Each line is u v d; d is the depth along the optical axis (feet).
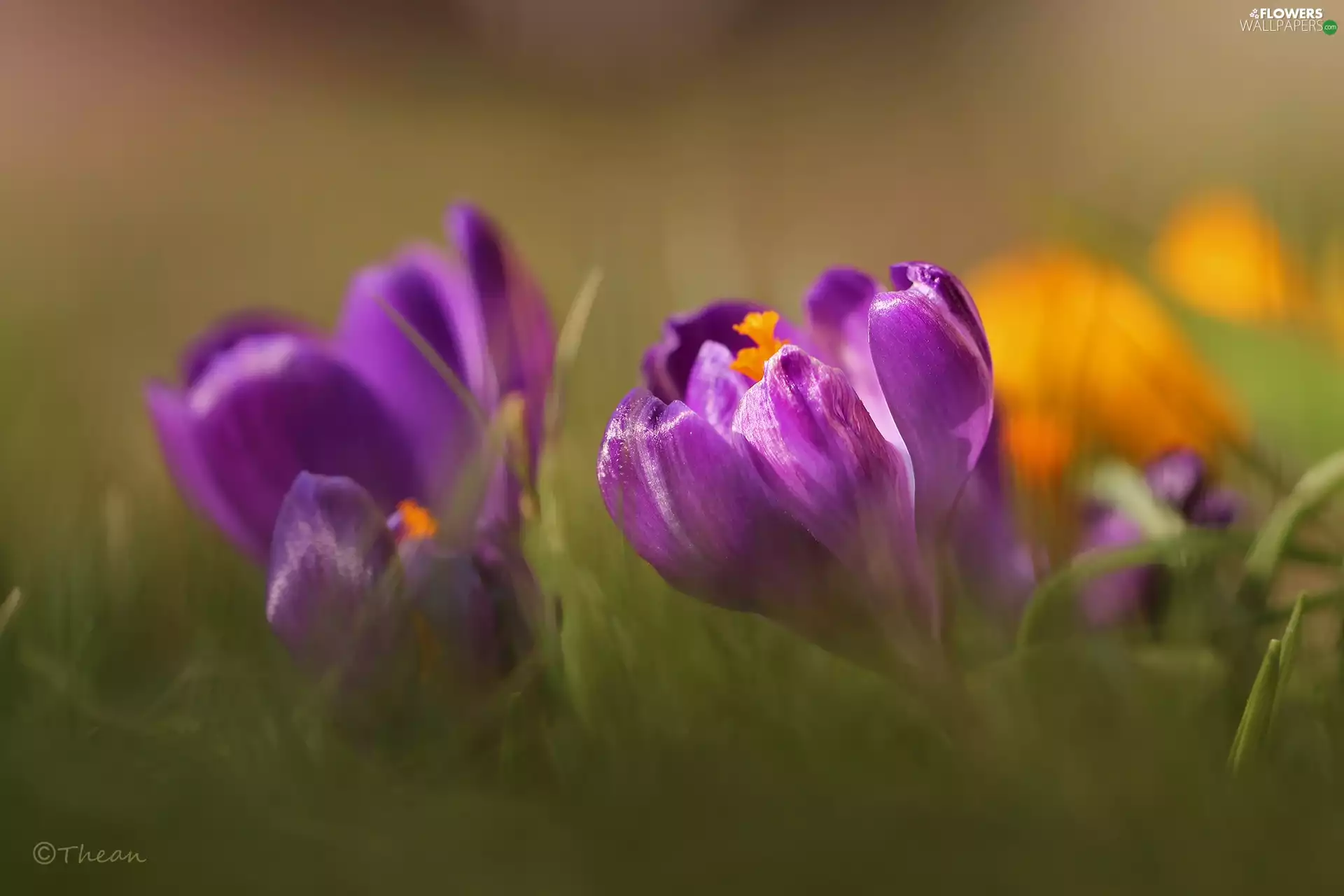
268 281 6.55
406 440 2.69
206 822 2.45
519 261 2.70
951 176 8.22
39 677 2.65
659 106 12.67
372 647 2.56
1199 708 2.60
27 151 11.20
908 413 2.56
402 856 2.44
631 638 2.64
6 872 2.42
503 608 2.57
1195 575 2.67
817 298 2.63
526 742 2.57
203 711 2.62
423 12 16.29
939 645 2.57
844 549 2.55
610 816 2.46
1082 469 2.79
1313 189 3.18
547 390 2.69
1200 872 2.41
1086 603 2.69
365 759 2.57
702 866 2.42
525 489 2.67
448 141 11.60
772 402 2.54
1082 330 2.88
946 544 2.57
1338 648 2.63
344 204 8.80
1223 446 2.88
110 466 3.10
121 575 2.83
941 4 13.83
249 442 2.67
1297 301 2.99
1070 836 2.43
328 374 2.67
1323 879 2.40
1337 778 2.51
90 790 2.47
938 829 2.43
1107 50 9.88
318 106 13.42
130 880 2.42
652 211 5.76
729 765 2.51
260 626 2.79
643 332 3.65
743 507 2.54
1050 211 3.05
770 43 14.84
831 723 2.58
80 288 6.16
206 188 9.71
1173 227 3.10
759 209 6.11
